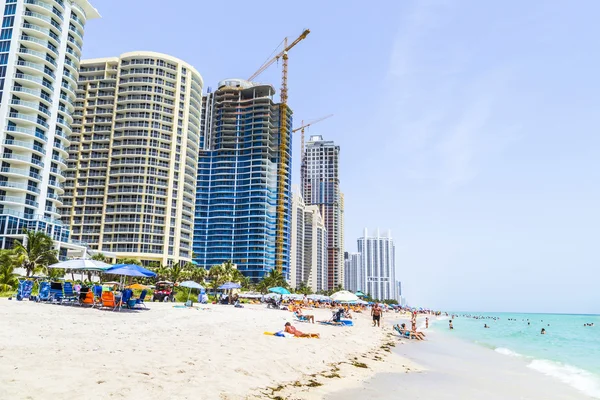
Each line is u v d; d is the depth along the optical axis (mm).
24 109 85062
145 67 128875
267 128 198625
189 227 130500
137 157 122438
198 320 24953
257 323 27766
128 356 11414
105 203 121125
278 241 193875
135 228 118000
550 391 15875
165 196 122875
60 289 28234
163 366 10727
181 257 123188
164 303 42844
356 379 14047
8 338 12234
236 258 183625
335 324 36781
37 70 85875
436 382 15539
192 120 136250
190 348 13961
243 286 130000
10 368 8719
